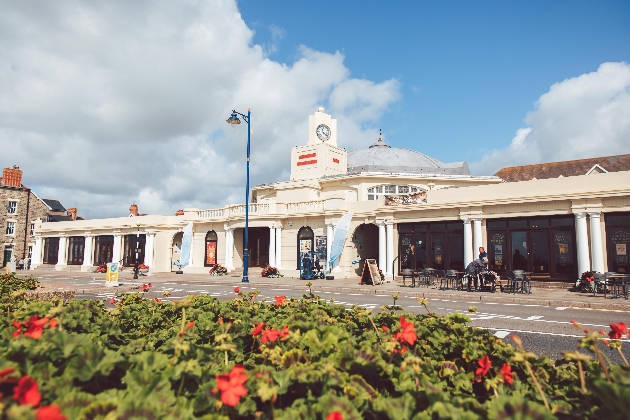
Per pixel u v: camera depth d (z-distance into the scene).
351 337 3.72
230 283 23.44
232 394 2.16
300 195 31.38
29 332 2.98
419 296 16.98
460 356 3.77
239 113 24.14
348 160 40.12
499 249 20.31
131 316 5.43
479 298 15.88
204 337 4.20
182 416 2.11
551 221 19.09
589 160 36.06
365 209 25.88
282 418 2.21
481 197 20.94
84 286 20.22
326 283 22.78
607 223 17.70
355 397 2.58
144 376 2.50
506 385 3.05
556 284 18.52
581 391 3.01
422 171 34.88
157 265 35.31
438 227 22.42
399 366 3.20
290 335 3.20
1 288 9.30
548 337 8.40
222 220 31.36
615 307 13.09
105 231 38.34
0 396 2.16
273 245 28.56
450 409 2.21
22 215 49.16
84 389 2.59
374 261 22.42
